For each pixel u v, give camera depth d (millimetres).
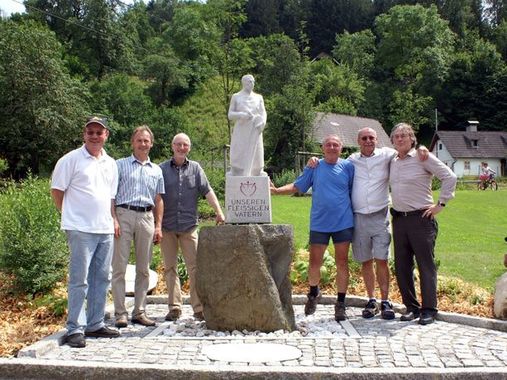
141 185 7922
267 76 62594
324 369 5531
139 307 8031
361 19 101750
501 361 5965
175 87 71312
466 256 13844
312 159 8570
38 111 43438
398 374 5465
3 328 7844
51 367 5734
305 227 18594
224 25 45281
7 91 44031
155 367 5625
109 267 7219
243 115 8117
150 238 7984
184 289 10656
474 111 77062
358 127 53281
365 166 8484
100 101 57781
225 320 7582
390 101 77812
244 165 8141
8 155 44781
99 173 7023
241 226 7605
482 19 99125
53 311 8617
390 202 8648
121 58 75000
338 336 7223
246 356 6121
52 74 44969
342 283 8383
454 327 7746
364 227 8422
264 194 8039
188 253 8484
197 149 32375
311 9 101875
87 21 73188
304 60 64562
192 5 83062
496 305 8008
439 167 7996
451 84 78750
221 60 44031
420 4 94812
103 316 7223
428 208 8141
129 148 50312
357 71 84750
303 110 44500
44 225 10219
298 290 10414
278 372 5477
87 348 6570
